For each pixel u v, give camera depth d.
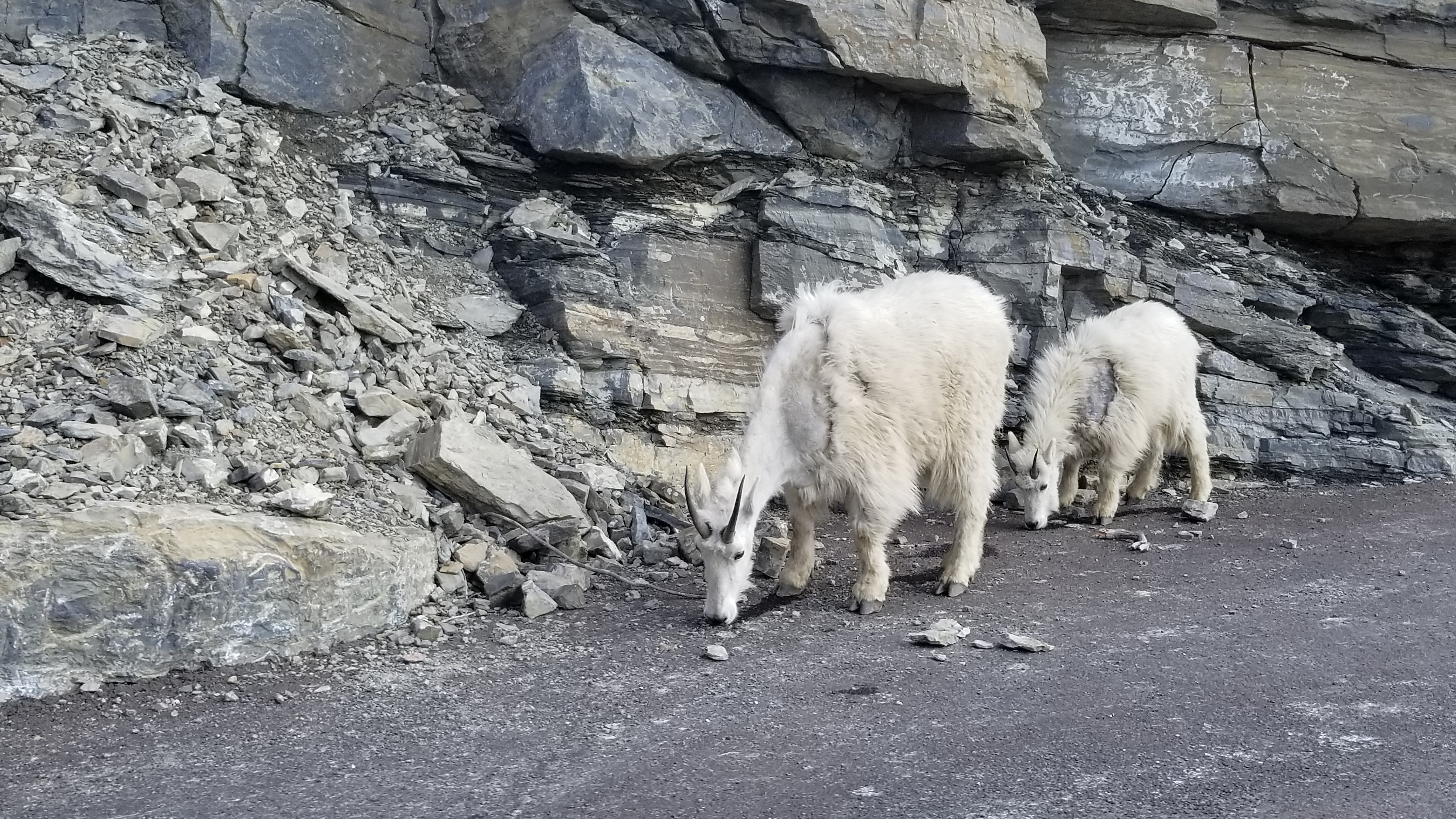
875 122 10.30
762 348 9.45
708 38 9.66
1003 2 10.30
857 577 6.59
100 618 4.69
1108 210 11.11
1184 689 4.61
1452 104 11.30
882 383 5.96
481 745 4.14
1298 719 4.23
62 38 8.86
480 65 9.90
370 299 7.92
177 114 8.55
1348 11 11.21
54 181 7.30
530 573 6.20
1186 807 3.45
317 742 4.17
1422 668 4.81
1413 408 10.62
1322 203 11.07
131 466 5.59
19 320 6.42
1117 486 8.63
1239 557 7.25
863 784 3.71
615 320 8.81
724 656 5.18
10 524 4.77
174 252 7.29
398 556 5.65
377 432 6.79
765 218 9.57
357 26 9.69
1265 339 10.70
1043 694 4.59
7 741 4.16
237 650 4.99
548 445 7.77
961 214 10.55
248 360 6.77
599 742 4.16
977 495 6.46
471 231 9.27
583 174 9.55
